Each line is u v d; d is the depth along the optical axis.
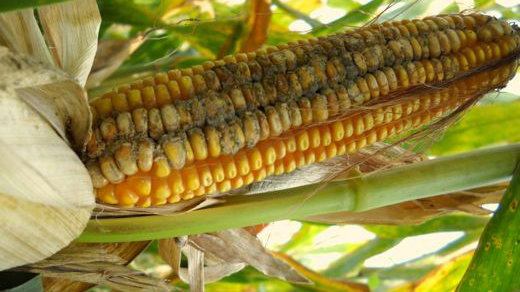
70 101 0.29
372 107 0.33
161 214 0.32
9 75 0.27
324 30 0.55
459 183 0.37
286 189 0.35
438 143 0.55
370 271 0.66
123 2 0.52
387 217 0.43
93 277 0.33
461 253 0.57
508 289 0.36
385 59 0.33
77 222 0.30
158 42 0.56
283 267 0.40
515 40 0.36
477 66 0.35
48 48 0.33
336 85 0.33
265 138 0.32
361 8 0.52
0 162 0.27
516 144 0.38
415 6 0.57
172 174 0.31
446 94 0.35
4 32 0.29
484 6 0.57
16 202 0.28
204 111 0.31
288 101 0.32
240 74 0.32
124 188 0.30
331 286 0.53
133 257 0.38
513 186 0.37
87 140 0.29
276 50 0.33
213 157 0.31
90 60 0.33
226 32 0.54
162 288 0.35
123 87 0.31
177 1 0.55
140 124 0.30
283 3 0.57
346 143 0.34
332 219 0.44
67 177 0.29
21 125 0.27
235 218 0.33
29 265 0.32
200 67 0.32
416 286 0.54
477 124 0.55
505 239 0.36
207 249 0.39
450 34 0.35
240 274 0.55
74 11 0.32
